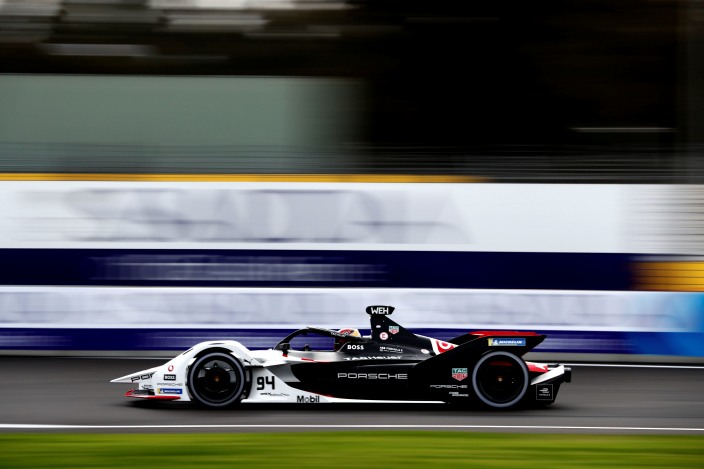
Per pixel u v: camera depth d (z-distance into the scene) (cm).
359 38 3481
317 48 3456
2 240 3072
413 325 3016
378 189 3116
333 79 3438
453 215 3098
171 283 3066
